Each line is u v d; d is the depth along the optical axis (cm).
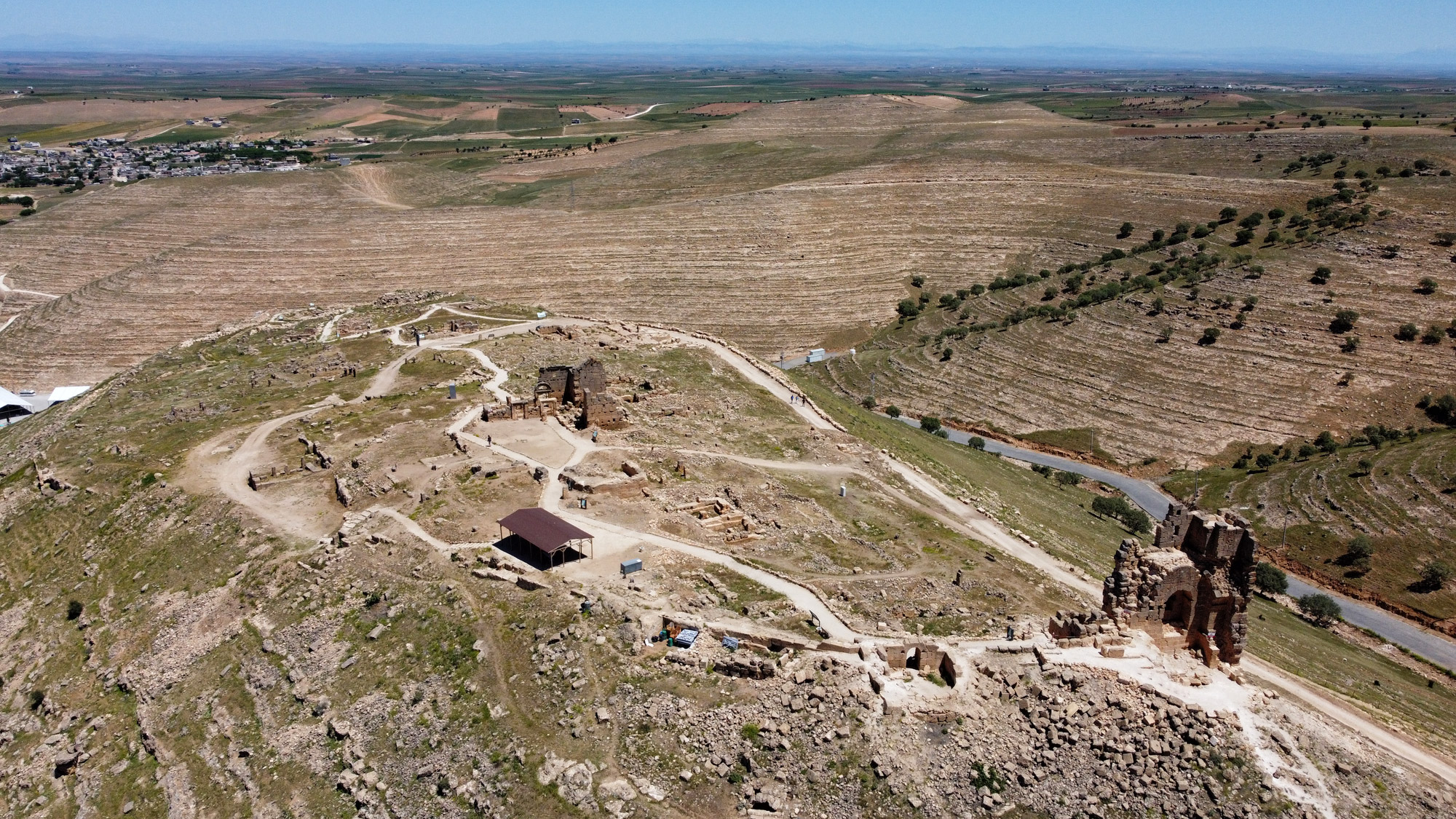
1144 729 4294
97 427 10412
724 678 4906
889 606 6019
